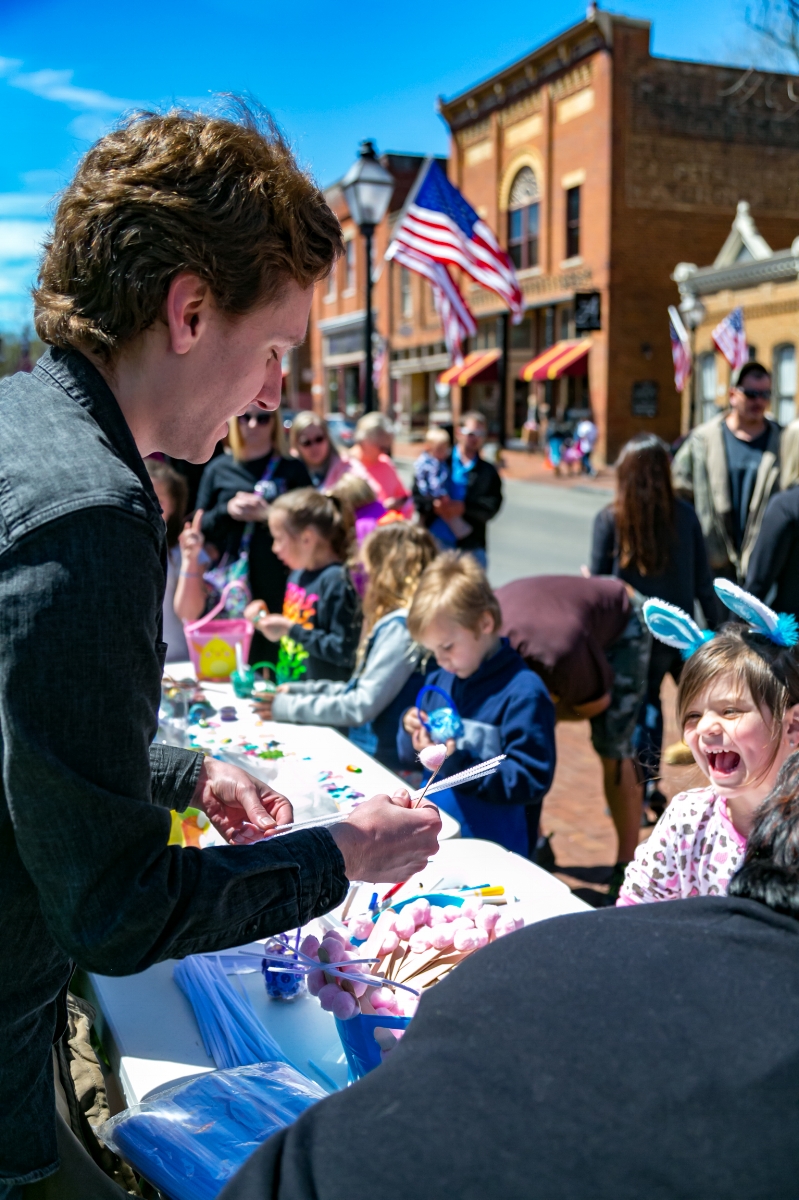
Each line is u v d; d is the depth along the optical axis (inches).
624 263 919.7
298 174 43.7
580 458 895.7
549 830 167.5
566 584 139.2
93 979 64.4
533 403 1098.1
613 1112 28.4
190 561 139.9
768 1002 30.2
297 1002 61.7
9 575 35.7
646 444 153.9
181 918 37.8
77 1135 51.1
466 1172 27.9
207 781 58.3
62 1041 50.3
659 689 156.3
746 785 60.7
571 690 131.1
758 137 948.6
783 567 163.3
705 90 917.2
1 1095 42.1
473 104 1085.1
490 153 1076.5
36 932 40.9
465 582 101.0
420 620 101.4
